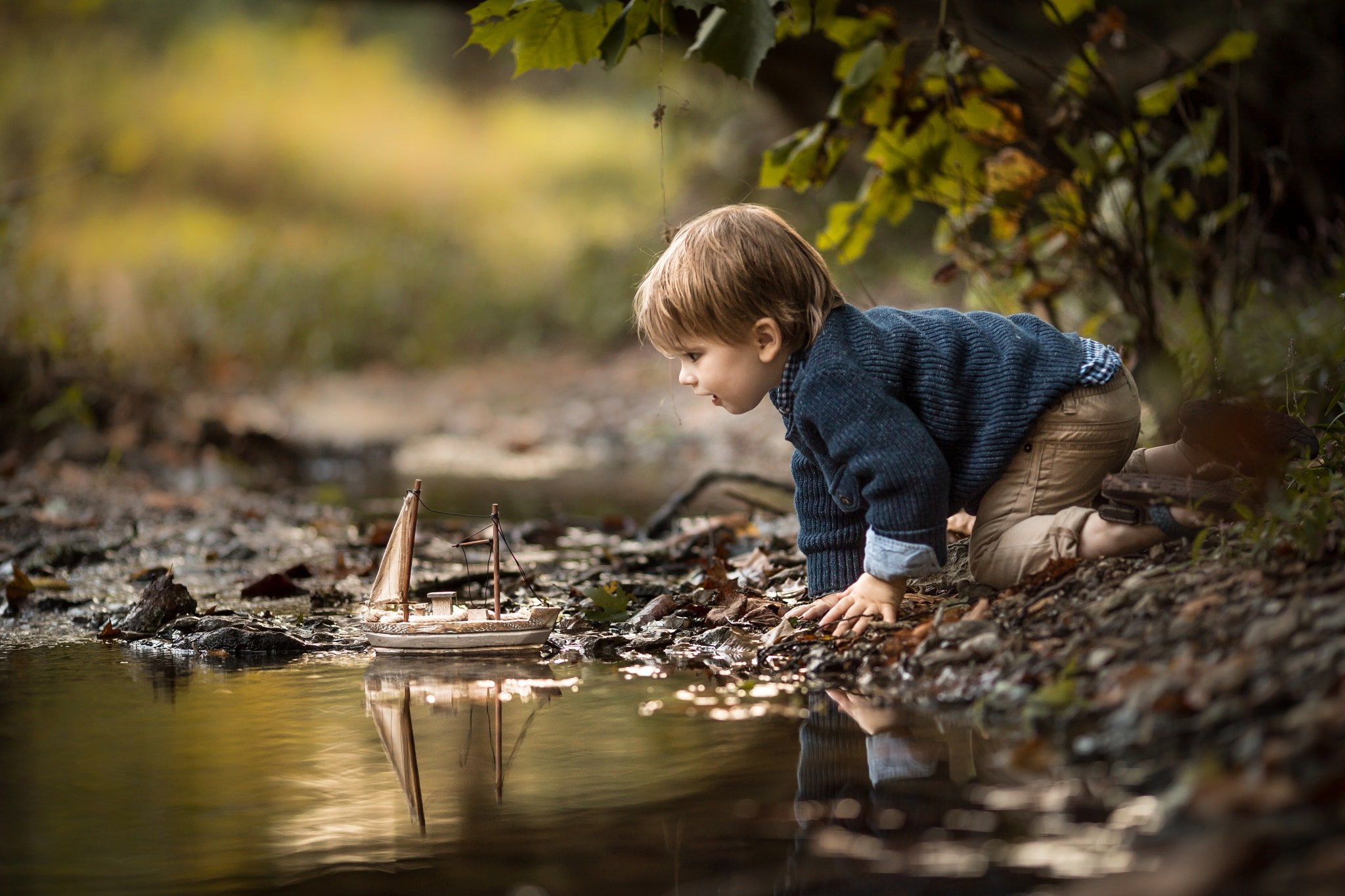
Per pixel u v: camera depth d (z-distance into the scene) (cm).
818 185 592
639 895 213
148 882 225
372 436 1266
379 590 414
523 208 2669
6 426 1025
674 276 396
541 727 311
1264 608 286
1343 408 451
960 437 386
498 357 1902
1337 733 222
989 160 601
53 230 2297
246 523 758
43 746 305
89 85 2928
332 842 241
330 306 1886
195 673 384
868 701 318
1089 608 329
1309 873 188
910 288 1403
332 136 3153
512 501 850
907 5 1112
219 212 2867
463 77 3656
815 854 223
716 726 304
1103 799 232
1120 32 623
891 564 368
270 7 3522
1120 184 639
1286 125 991
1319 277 754
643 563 570
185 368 1455
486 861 230
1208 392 597
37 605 509
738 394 402
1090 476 391
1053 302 646
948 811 236
